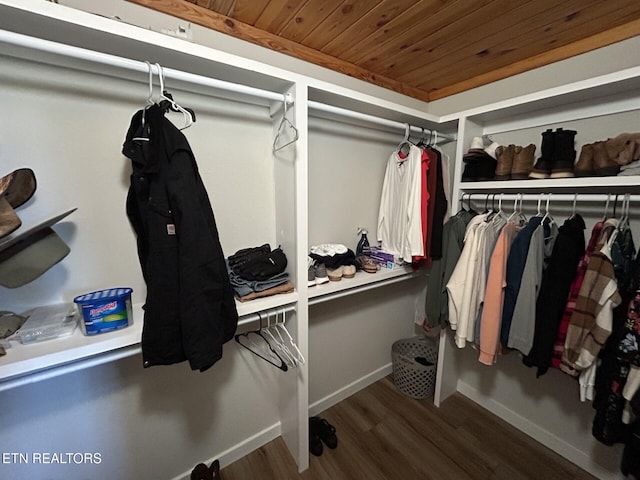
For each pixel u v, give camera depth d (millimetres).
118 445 1056
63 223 878
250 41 1179
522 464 1341
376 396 1811
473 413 1663
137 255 1013
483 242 1319
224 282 872
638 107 1071
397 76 1645
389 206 1678
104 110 905
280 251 1198
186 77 795
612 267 961
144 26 959
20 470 890
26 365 663
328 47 1335
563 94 1126
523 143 1438
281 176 1199
